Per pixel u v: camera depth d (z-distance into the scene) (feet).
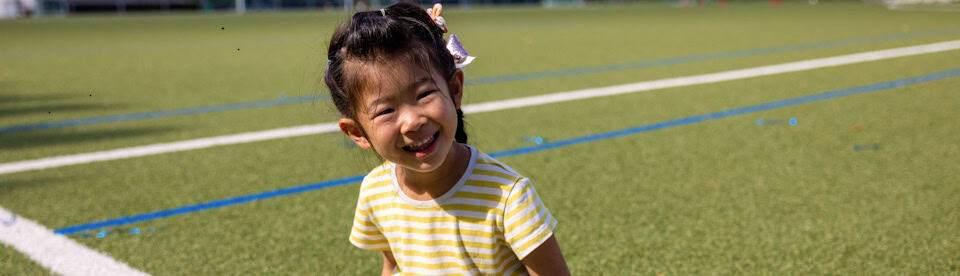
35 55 34.96
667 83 22.61
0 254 9.37
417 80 4.34
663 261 8.85
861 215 10.25
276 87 23.27
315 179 12.67
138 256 9.32
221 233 10.09
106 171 13.44
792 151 13.98
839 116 17.10
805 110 17.89
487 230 4.89
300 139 15.70
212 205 11.34
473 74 25.62
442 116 4.44
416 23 4.48
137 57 33.47
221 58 32.55
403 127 4.36
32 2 84.99
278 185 12.35
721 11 74.54
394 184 5.16
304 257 9.16
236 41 41.78
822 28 43.80
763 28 44.98
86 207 11.32
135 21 67.77
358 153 14.28
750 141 14.88
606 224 10.16
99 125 17.80
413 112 4.36
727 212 10.55
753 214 10.43
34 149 15.30
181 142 15.72
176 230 10.25
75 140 16.12
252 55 33.55
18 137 16.53
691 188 11.76
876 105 18.28
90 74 27.55
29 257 9.28
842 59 27.61
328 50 4.63
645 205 10.96
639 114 17.84
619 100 19.80
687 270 8.57
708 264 8.73
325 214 10.81
